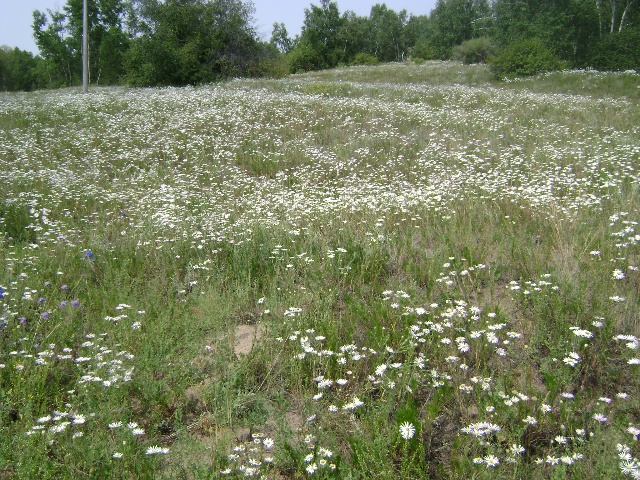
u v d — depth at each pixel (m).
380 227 7.03
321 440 3.33
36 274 5.69
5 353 4.11
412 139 13.37
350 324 4.68
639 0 39.06
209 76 32.81
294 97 18.83
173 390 3.91
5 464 3.03
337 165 11.45
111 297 5.30
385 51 82.25
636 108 17.45
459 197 8.30
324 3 65.88
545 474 3.19
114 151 12.68
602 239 5.68
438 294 5.21
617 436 3.19
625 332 4.28
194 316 4.90
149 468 3.15
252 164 11.91
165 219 7.44
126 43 50.84
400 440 3.31
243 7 35.59
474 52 41.38
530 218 7.19
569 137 12.84
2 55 71.38
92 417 3.44
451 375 3.89
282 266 6.04
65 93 25.12
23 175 10.00
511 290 5.05
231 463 3.18
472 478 2.99
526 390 3.74
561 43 34.91
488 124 14.76
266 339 4.46
